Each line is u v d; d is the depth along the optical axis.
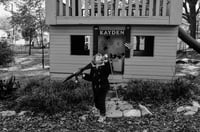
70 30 7.83
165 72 7.64
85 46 9.51
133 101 5.61
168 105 5.28
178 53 16.19
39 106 4.98
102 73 4.64
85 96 5.55
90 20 7.45
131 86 6.12
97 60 4.65
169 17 7.11
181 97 5.69
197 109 4.92
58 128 4.17
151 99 5.57
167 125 4.15
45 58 16.58
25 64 13.61
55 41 7.98
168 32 7.46
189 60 12.58
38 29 14.54
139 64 7.71
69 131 4.04
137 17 7.24
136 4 7.24
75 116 4.72
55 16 7.55
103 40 9.52
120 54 9.14
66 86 6.36
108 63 4.68
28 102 5.16
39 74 9.86
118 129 4.08
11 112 4.99
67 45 7.94
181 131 3.84
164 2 7.15
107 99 5.89
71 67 8.00
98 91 4.65
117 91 6.43
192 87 6.35
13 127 4.25
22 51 23.11
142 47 10.22
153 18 7.18
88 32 7.76
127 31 7.55
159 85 6.13
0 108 5.33
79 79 7.50
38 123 4.41
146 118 4.58
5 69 11.70
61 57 8.02
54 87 6.27
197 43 10.04
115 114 4.82
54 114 4.80
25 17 13.64
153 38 7.82
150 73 7.70
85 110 5.05
